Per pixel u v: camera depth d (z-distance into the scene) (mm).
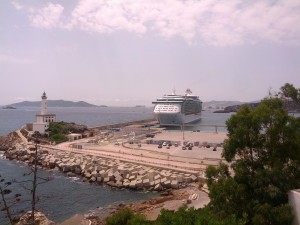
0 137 155625
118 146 126375
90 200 66438
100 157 101625
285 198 33250
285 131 35688
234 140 36812
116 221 38844
